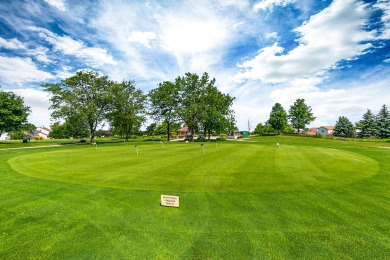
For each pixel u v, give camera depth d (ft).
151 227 20.25
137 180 36.09
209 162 53.01
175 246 17.25
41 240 18.51
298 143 154.30
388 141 160.15
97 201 26.96
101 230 19.92
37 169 48.19
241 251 16.48
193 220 21.45
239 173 40.55
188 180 35.73
